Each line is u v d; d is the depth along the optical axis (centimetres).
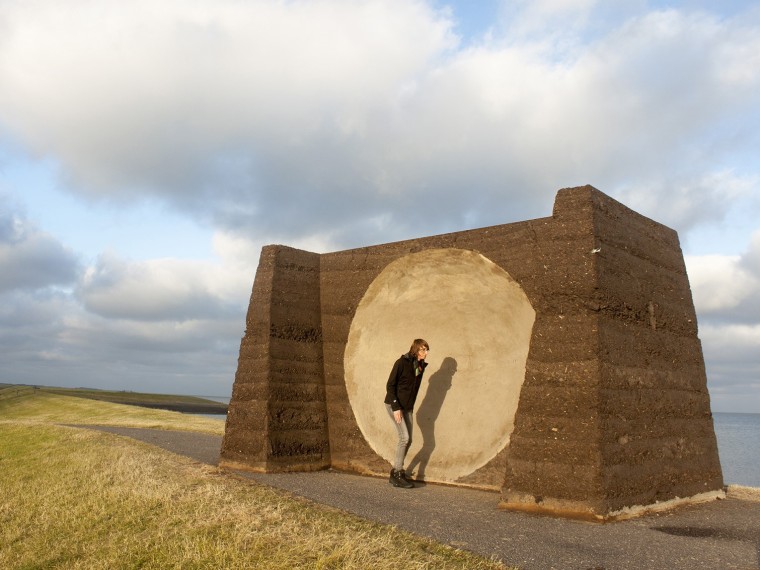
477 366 935
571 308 729
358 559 500
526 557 502
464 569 468
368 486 827
